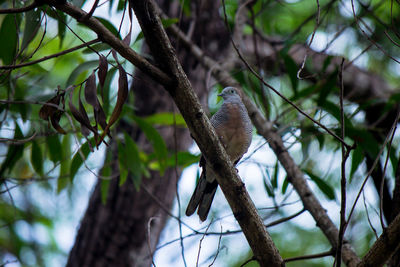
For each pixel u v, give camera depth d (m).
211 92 12.68
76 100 9.73
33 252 12.56
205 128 5.94
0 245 12.68
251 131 9.69
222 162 6.07
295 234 12.95
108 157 9.53
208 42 12.02
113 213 10.70
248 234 6.16
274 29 14.05
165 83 5.80
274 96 12.73
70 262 10.78
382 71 13.77
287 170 8.95
